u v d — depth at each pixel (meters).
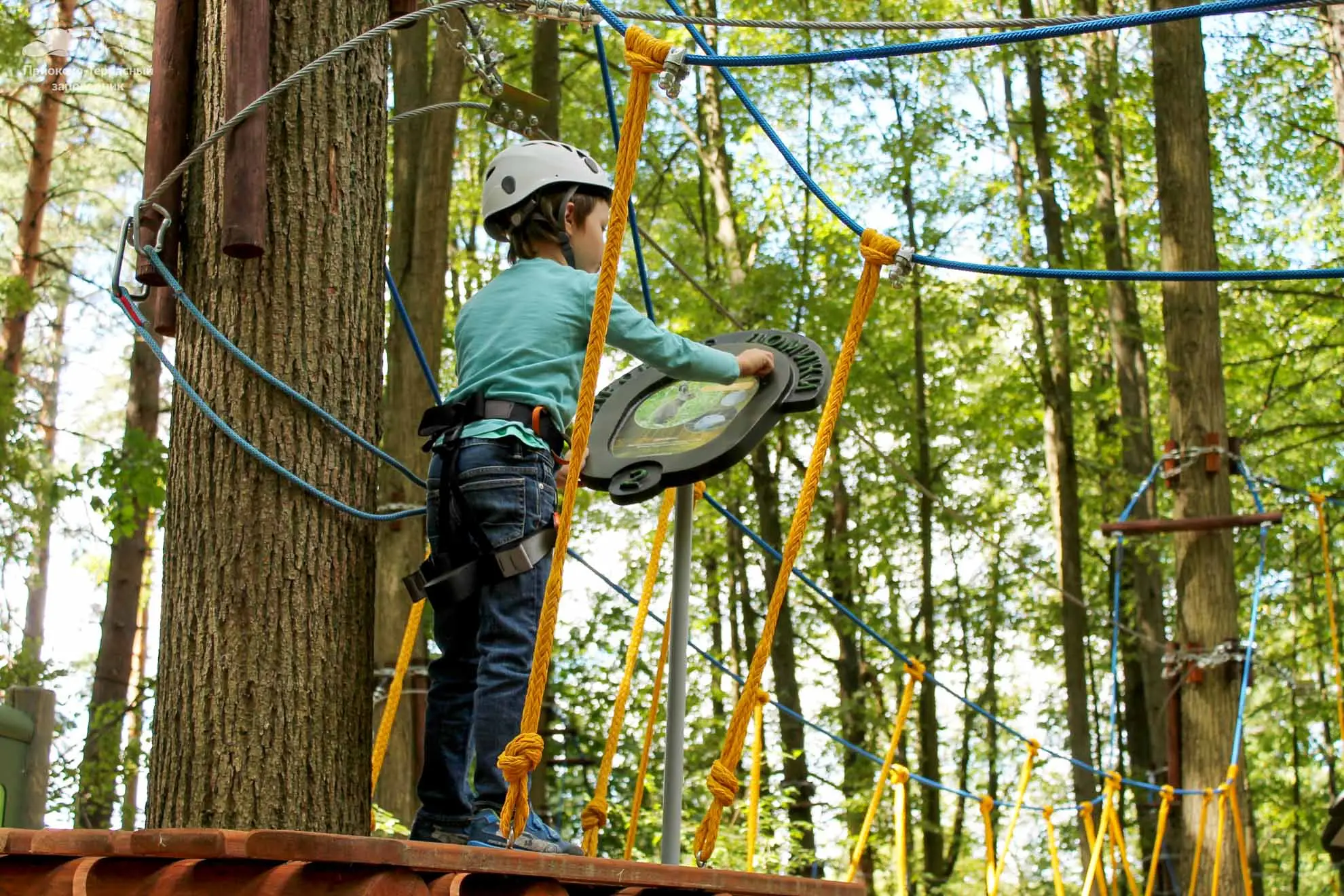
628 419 3.87
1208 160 11.18
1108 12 18.11
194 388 3.33
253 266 3.34
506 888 2.38
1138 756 18.02
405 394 9.72
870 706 18.22
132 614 14.07
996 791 21.61
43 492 13.26
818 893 2.96
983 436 19.69
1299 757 22.00
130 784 13.07
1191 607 10.27
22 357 15.55
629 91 2.80
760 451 18.50
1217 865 8.64
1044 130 18.19
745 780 16.12
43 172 15.27
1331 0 2.85
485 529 3.18
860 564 19.50
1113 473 18.84
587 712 17.17
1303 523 18.89
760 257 17.98
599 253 3.69
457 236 18.73
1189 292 10.90
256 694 3.13
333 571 3.27
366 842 2.09
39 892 2.29
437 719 3.46
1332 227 19.08
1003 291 18.00
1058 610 20.69
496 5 3.43
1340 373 18.02
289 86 3.30
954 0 18.73
